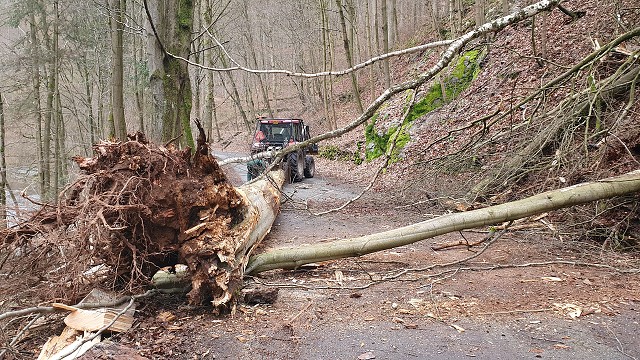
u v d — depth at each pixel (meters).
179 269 4.19
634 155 6.21
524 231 6.29
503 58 13.41
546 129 7.00
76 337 3.14
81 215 3.35
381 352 3.01
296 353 3.02
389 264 5.25
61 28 16.84
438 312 3.69
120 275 3.84
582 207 5.98
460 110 13.27
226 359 2.94
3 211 3.51
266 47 36.78
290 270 5.04
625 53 7.73
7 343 3.00
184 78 6.62
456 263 4.80
